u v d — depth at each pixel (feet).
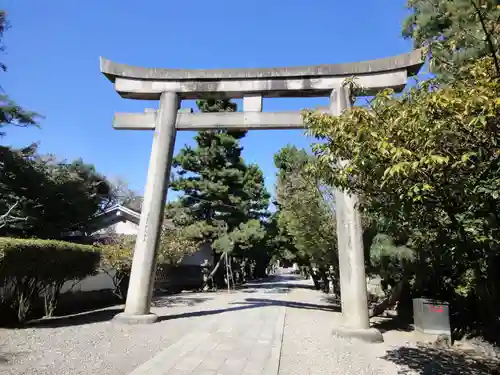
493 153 11.91
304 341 24.21
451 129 11.34
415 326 27.40
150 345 21.79
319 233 39.60
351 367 18.61
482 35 17.28
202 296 56.80
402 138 11.79
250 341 23.16
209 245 82.48
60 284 30.04
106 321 29.58
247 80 33.40
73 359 18.12
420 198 10.85
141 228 31.07
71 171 58.29
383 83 30.58
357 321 26.03
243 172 75.97
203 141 72.38
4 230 47.06
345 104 30.96
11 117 39.14
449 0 22.61
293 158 44.96
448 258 21.97
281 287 87.15
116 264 39.81
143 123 33.91
